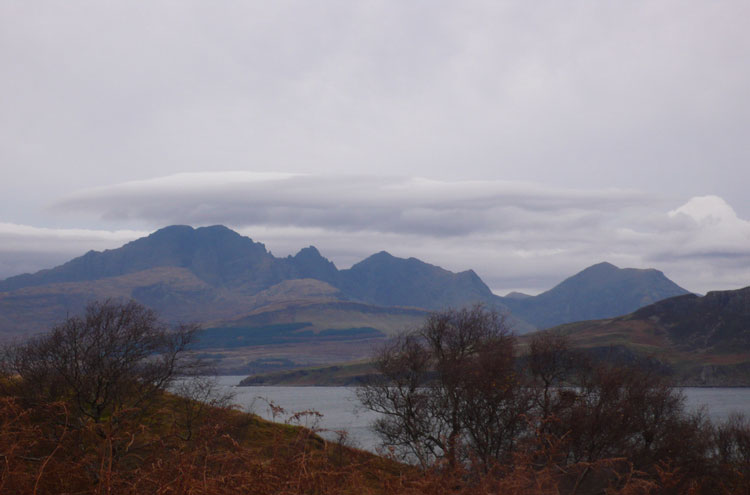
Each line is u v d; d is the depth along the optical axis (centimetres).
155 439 875
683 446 4341
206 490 704
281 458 761
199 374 4134
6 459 726
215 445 816
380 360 4944
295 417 845
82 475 768
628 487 909
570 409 3994
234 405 871
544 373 4959
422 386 4609
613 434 3941
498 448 3409
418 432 4231
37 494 720
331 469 768
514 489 797
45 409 892
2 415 788
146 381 3800
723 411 11850
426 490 801
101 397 3791
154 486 732
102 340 4034
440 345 5047
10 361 3669
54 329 4047
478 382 4119
